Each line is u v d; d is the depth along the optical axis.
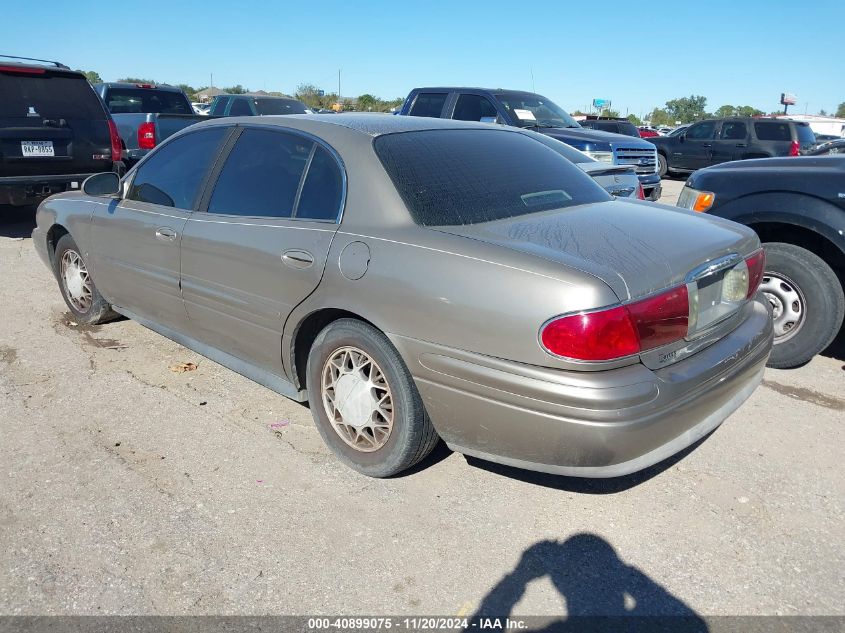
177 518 2.96
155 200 4.26
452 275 2.73
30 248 8.01
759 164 4.89
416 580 2.62
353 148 3.28
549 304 2.51
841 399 4.19
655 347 2.66
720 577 2.65
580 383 2.50
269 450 3.52
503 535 2.88
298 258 3.24
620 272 2.59
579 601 2.52
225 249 3.64
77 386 4.22
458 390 2.76
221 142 3.96
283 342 3.46
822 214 4.33
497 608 2.49
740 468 3.40
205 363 4.61
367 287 2.97
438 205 3.06
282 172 3.55
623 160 10.55
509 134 3.96
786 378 4.51
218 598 2.52
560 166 3.82
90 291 5.12
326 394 3.37
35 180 8.20
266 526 2.92
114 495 3.12
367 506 3.06
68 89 8.55
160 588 2.56
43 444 3.54
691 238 3.06
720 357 2.93
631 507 3.08
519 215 3.15
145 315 4.55
